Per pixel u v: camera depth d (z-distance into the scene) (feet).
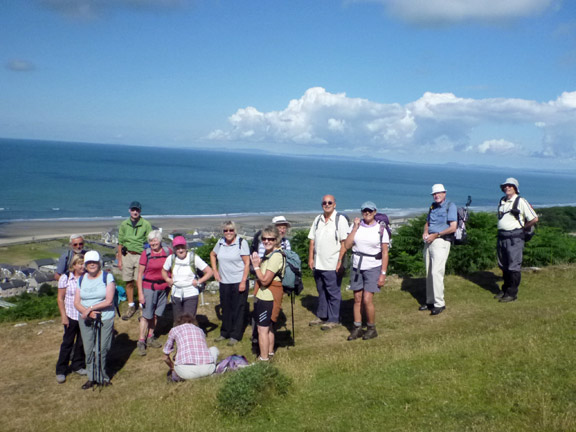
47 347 27.37
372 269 23.61
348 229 25.64
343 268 26.17
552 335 20.35
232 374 17.53
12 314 34.65
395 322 27.04
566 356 17.33
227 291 24.95
